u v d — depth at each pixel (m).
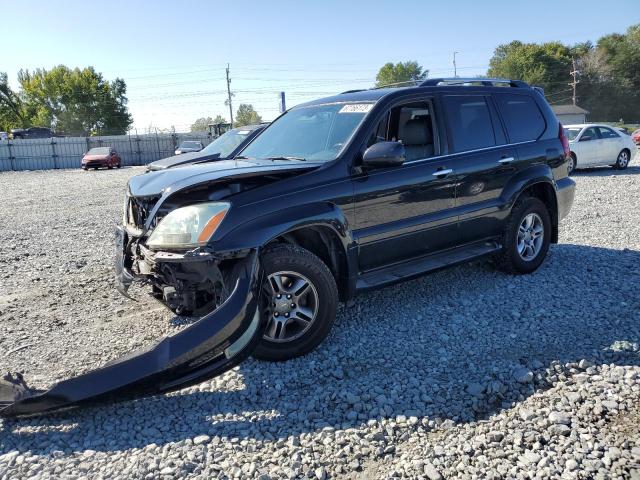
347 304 5.14
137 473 2.79
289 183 4.04
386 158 4.14
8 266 7.39
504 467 2.75
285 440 3.06
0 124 78.81
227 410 3.40
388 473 2.76
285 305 3.95
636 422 3.09
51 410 3.21
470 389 3.51
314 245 4.32
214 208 3.70
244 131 13.51
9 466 2.88
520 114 5.89
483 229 5.34
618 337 4.17
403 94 4.86
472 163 5.17
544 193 6.09
